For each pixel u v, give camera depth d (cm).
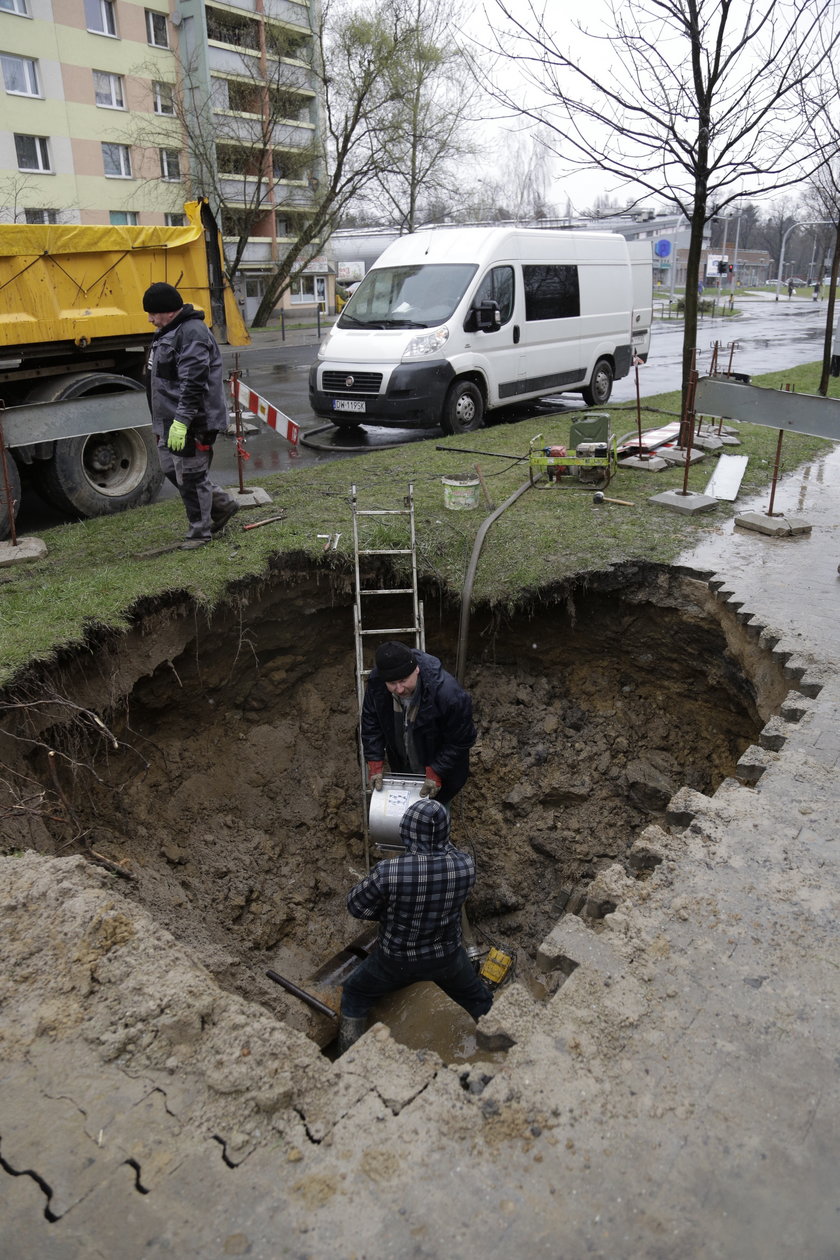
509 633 663
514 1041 261
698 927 294
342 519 711
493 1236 200
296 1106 234
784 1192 209
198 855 585
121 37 2873
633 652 642
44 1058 249
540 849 615
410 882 376
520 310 1126
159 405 614
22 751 478
